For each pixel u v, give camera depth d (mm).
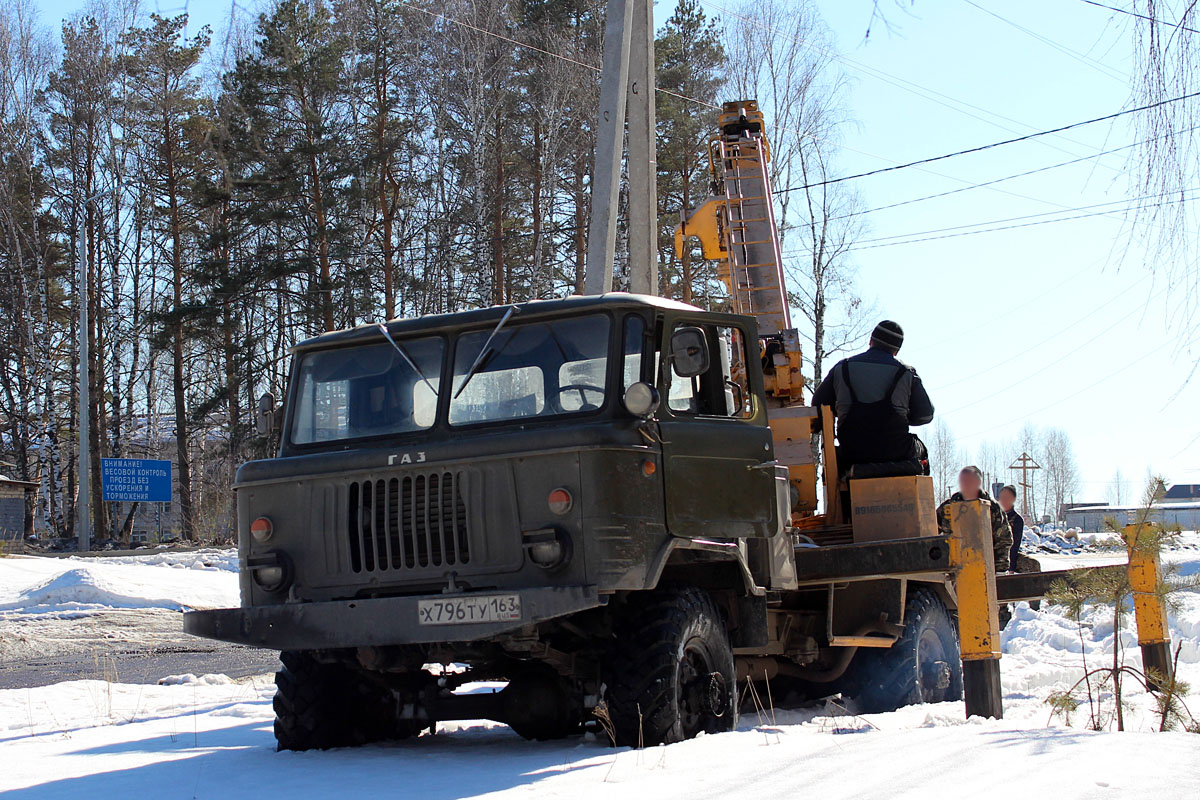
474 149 38844
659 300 7109
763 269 11516
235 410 44562
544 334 6938
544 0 40812
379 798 5359
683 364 6711
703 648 6855
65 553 36625
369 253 39906
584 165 41688
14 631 19422
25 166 46750
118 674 14523
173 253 47219
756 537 7332
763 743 6133
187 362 51312
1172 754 5168
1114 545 7660
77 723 9305
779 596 7918
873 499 8930
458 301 40562
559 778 5484
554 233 40438
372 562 6723
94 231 48094
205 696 11062
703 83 40531
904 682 8883
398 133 40562
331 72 39812
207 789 5844
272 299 46250
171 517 55562
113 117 45906
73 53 45344
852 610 8852
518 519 6441
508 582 6426
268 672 14516
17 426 51438
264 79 39875
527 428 6727
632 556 6410
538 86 39719
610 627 6695
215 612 6762
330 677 7168
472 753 6668
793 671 9031
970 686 7176
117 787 6008
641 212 12852
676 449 6840
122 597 23391
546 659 6789
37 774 6566
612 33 12664
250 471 7109
